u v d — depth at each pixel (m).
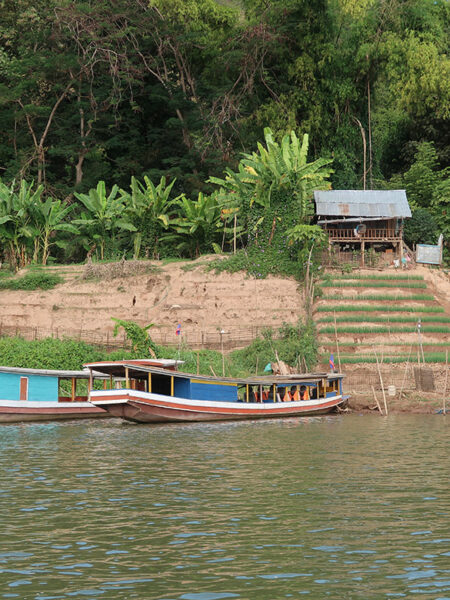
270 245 56.19
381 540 15.91
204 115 71.19
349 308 52.50
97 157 71.88
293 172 55.84
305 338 49.47
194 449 28.56
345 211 59.06
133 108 70.62
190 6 69.62
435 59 71.44
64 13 69.38
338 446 28.94
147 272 57.03
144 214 63.44
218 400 39.12
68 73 72.19
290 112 69.31
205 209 62.19
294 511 18.41
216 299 54.41
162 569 14.09
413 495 20.05
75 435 33.16
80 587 13.15
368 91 73.19
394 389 43.91
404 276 55.94
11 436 32.84
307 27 69.62
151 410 37.00
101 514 18.16
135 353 46.50
